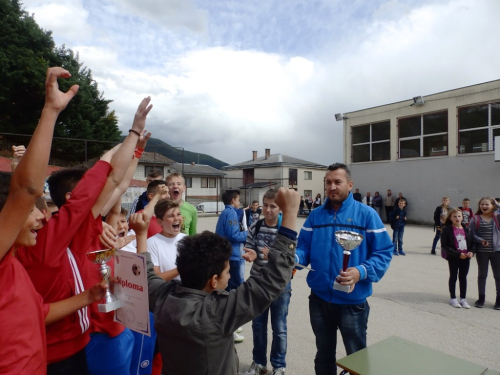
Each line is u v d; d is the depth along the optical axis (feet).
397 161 63.98
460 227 17.35
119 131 72.69
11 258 4.10
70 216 5.19
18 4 63.98
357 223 8.61
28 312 4.04
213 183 135.54
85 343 5.93
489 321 15.28
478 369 5.83
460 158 55.83
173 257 9.28
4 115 57.00
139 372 8.30
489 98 52.54
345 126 72.28
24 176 3.85
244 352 12.58
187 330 4.73
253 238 12.01
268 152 141.79
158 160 96.07
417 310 16.70
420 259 29.43
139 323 5.22
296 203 5.11
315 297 8.93
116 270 5.50
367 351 6.50
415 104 60.75
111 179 6.31
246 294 4.88
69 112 62.34
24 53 58.39
